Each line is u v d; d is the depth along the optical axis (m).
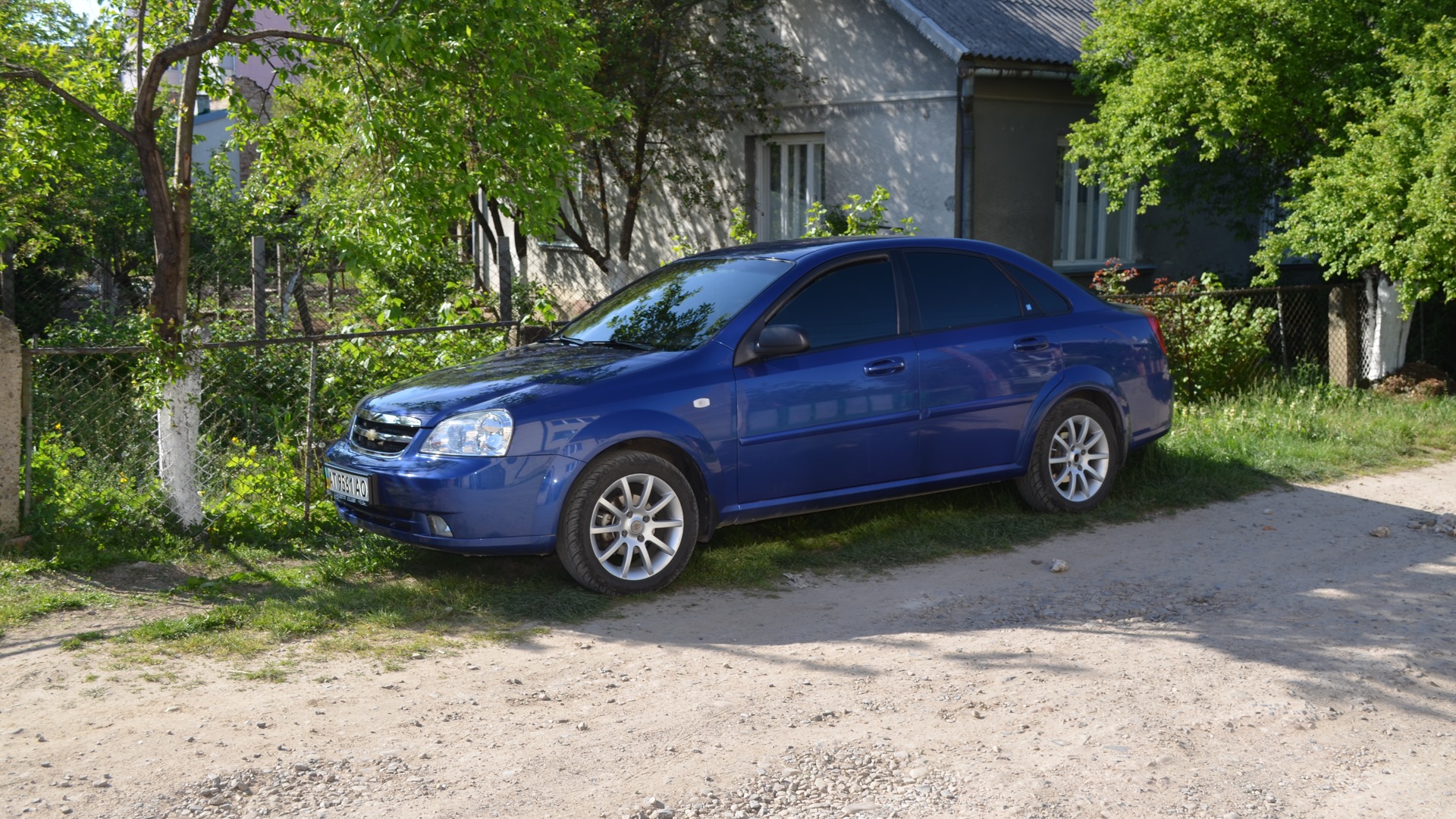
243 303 16.47
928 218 13.56
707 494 5.82
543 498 5.40
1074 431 7.16
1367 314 12.20
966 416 6.63
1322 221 10.86
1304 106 11.17
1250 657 4.76
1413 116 10.02
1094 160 12.55
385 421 5.76
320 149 8.84
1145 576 5.98
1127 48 12.12
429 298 14.02
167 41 8.08
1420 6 10.60
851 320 6.33
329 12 6.69
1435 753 3.88
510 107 7.42
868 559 6.31
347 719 4.13
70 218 13.99
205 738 3.94
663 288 6.70
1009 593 5.72
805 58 14.68
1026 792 3.55
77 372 7.82
